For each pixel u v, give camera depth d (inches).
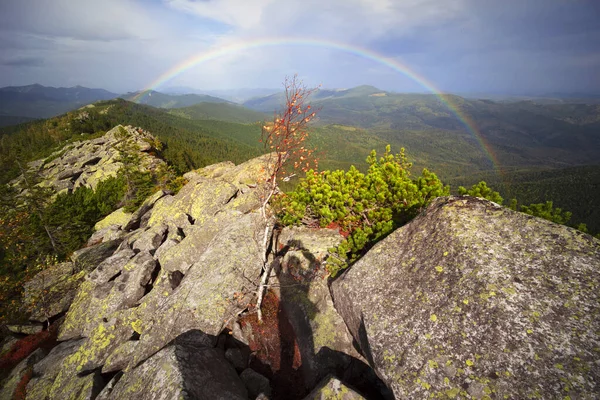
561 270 266.1
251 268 568.7
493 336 247.8
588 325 229.3
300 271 548.1
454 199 365.1
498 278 276.5
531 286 263.4
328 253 554.6
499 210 333.7
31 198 2190.0
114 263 768.9
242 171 1141.1
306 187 635.5
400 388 258.2
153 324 516.1
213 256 591.2
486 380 229.0
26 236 1985.7
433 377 249.3
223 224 712.4
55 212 2316.7
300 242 607.8
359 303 352.5
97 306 684.1
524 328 242.1
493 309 260.1
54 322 840.9
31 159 4975.4
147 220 1116.5
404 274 338.3
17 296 1034.1
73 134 6097.4
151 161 2773.1
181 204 991.6
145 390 343.9
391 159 614.9
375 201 528.7
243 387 394.0
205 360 392.5
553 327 236.1
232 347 492.4
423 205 479.2
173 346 387.5
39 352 666.2
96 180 2979.8
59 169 3590.1
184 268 681.6
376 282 356.2
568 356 219.0
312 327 458.6
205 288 529.3
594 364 209.2
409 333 287.4
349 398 284.0
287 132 461.1
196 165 4820.4
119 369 502.3
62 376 528.4
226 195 953.5
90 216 2453.2
